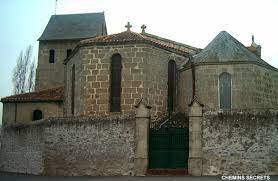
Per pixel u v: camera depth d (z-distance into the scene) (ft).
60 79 175.32
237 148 84.33
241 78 105.91
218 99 106.83
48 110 132.05
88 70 110.32
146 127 88.79
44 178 88.48
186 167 87.81
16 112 133.39
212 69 108.06
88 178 85.30
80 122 94.38
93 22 185.98
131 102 107.14
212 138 85.51
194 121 86.58
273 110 84.53
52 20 188.75
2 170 119.24
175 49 116.88
